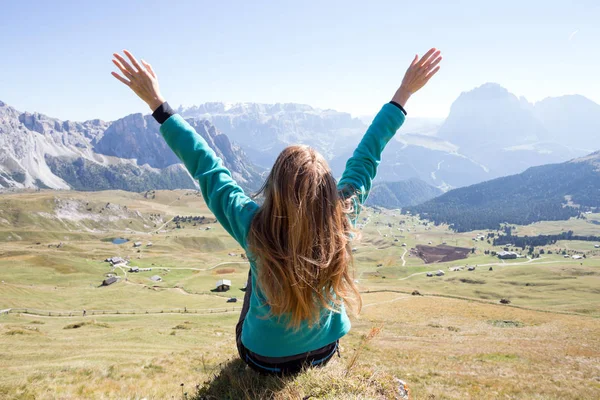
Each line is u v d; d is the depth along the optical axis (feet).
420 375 69.97
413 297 365.81
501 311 305.12
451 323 252.42
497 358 115.34
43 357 84.28
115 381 39.52
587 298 476.54
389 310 305.32
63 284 444.14
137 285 434.71
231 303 334.03
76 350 95.86
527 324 253.24
